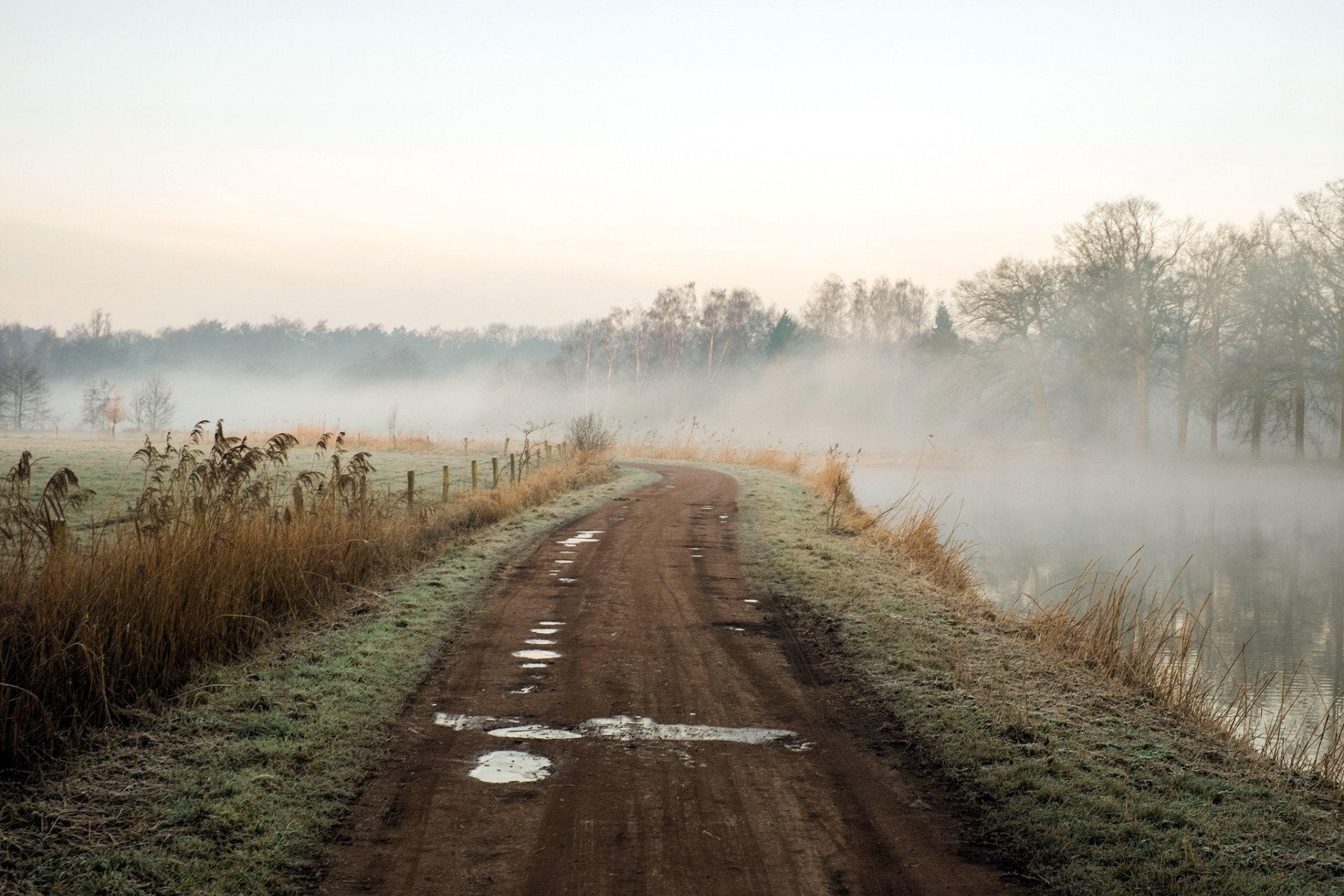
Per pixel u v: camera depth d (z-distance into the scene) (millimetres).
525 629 10188
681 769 6180
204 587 8039
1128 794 5777
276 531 10359
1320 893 4562
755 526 19406
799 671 8750
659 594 12273
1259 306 48594
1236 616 16969
